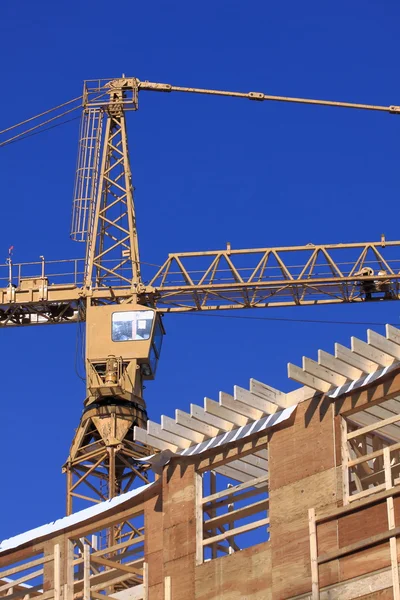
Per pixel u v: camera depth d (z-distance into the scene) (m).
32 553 45.34
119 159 94.50
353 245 90.12
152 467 43.12
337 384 39.88
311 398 40.38
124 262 91.06
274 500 39.88
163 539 42.06
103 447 81.69
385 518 37.34
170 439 42.75
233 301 91.06
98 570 45.84
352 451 40.03
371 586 36.78
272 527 39.59
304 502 39.25
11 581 46.69
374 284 90.19
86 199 92.69
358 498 38.38
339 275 89.62
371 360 39.09
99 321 86.69
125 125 95.44
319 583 37.75
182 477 42.44
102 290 89.62
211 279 90.50
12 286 90.31
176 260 90.94
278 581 38.84
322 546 38.12
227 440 41.59
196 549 41.12
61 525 44.97
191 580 40.78
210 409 41.25
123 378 84.25
